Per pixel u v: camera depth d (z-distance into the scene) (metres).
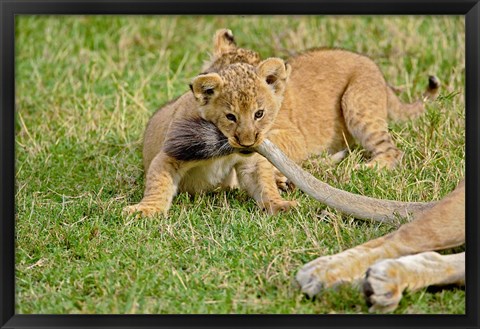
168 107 12.74
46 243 9.94
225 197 11.08
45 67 16.50
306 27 17.72
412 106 14.06
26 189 11.70
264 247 9.45
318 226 10.01
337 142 13.91
